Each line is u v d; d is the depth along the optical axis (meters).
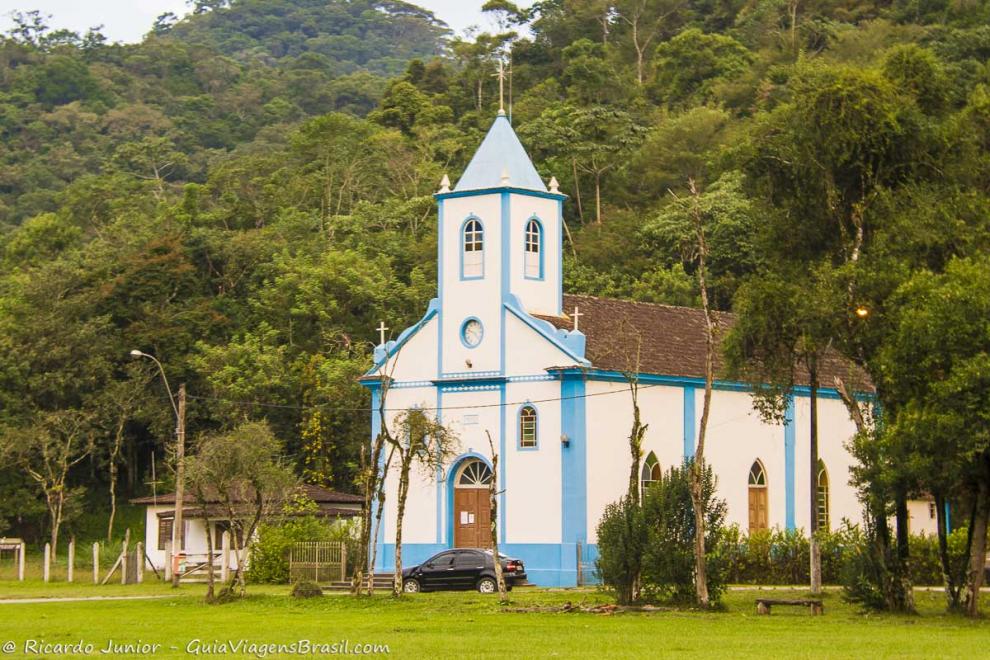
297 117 176.12
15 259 100.44
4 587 52.97
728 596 42.78
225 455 43.50
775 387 41.06
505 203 51.56
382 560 52.75
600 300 55.88
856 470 37.50
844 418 58.72
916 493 36.59
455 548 48.28
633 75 127.69
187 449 69.06
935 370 34.62
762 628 32.91
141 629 33.19
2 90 175.88
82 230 108.38
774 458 55.72
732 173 91.44
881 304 38.16
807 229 42.88
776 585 50.22
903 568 37.69
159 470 81.94
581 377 48.97
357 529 55.47
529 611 37.25
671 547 38.41
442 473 51.38
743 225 84.38
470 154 108.56
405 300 78.56
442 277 52.75
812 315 38.66
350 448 70.62
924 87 43.34
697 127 102.62
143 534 78.44
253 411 73.44
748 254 83.94
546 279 52.81
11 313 81.62
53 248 101.06
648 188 103.38
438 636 30.86
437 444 48.66
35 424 74.75
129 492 82.31
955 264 36.00
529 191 52.22
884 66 43.84
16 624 34.91
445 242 52.81
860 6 128.62
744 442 54.62
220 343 79.56
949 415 33.34
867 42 113.69
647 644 28.92
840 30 121.44
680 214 88.12
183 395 52.25
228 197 103.06
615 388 50.09
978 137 42.34
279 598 42.22
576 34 136.00
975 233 38.78
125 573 54.56
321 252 83.88
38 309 81.06
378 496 43.34
